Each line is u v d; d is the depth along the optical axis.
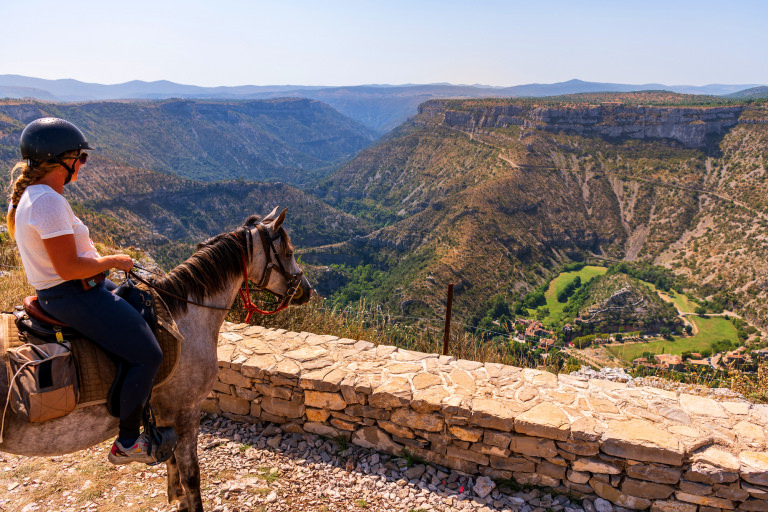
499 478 3.97
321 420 4.49
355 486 3.91
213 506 3.59
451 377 4.56
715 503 3.42
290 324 6.96
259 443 4.48
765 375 6.07
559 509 3.70
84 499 3.60
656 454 3.46
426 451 4.16
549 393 4.30
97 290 2.42
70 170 2.42
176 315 2.89
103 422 2.55
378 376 4.52
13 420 2.24
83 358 2.40
